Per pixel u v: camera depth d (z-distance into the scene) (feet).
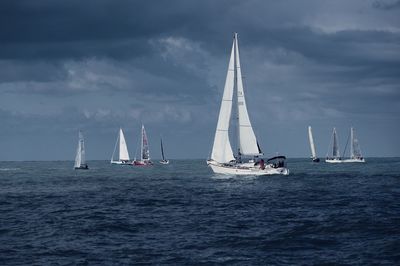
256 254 103.86
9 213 171.73
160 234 126.93
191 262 97.55
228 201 204.33
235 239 118.62
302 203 192.95
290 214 160.45
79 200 215.72
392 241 113.09
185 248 109.60
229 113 327.47
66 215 164.45
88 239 120.98
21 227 139.95
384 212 161.38
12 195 246.27
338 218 148.15
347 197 214.28
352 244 111.96
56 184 329.93
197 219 152.35
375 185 286.25
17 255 104.17
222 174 329.93
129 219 153.48
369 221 140.67
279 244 113.09
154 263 96.94
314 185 285.64
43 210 179.63
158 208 182.80
